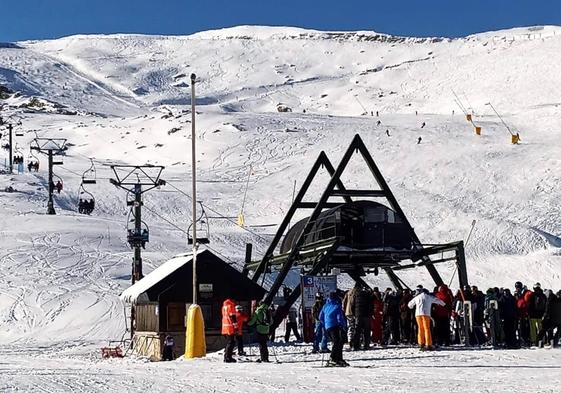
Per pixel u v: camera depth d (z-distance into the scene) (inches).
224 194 3742.6
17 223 2780.5
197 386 713.0
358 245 1301.7
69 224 2787.9
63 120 6781.5
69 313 1769.2
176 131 5492.1
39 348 1456.7
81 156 5216.5
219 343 1299.2
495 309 1075.3
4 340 1614.2
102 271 2161.7
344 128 5201.8
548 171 3688.5
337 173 1333.7
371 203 1321.4
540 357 929.5
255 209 3469.5
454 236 2901.1
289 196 3627.0
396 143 4562.0
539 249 2748.5
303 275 1256.2
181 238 2780.5
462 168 3799.2
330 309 912.9
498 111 7012.8
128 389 694.5
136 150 5280.5
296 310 1494.8
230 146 4923.7
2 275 2091.5
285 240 1494.8
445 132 4817.9
